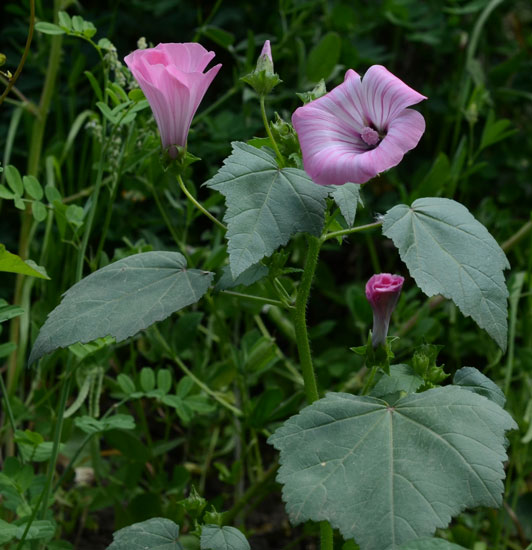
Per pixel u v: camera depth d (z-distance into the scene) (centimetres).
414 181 153
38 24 115
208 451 135
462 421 98
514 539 133
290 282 127
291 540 132
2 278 142
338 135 100
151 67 100
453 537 128
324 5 157
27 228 129
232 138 142
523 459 130
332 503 96
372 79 100
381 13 162
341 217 110
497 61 180
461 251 101
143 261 105
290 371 138
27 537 108
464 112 141
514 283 133
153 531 104
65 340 101
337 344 149
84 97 151
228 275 106
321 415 99
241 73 140
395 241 101
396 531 95
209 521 106
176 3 153
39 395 126
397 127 98
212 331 136
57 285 134
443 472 97
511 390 134
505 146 166
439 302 134
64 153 133
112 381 126
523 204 166
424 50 173
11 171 116
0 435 128
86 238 115
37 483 115
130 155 123
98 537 129
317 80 140
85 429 114
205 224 150
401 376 105
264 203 100
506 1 173
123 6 159
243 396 127
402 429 99
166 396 120
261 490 125
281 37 153
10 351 114
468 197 165
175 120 103
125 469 126
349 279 166
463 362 149
